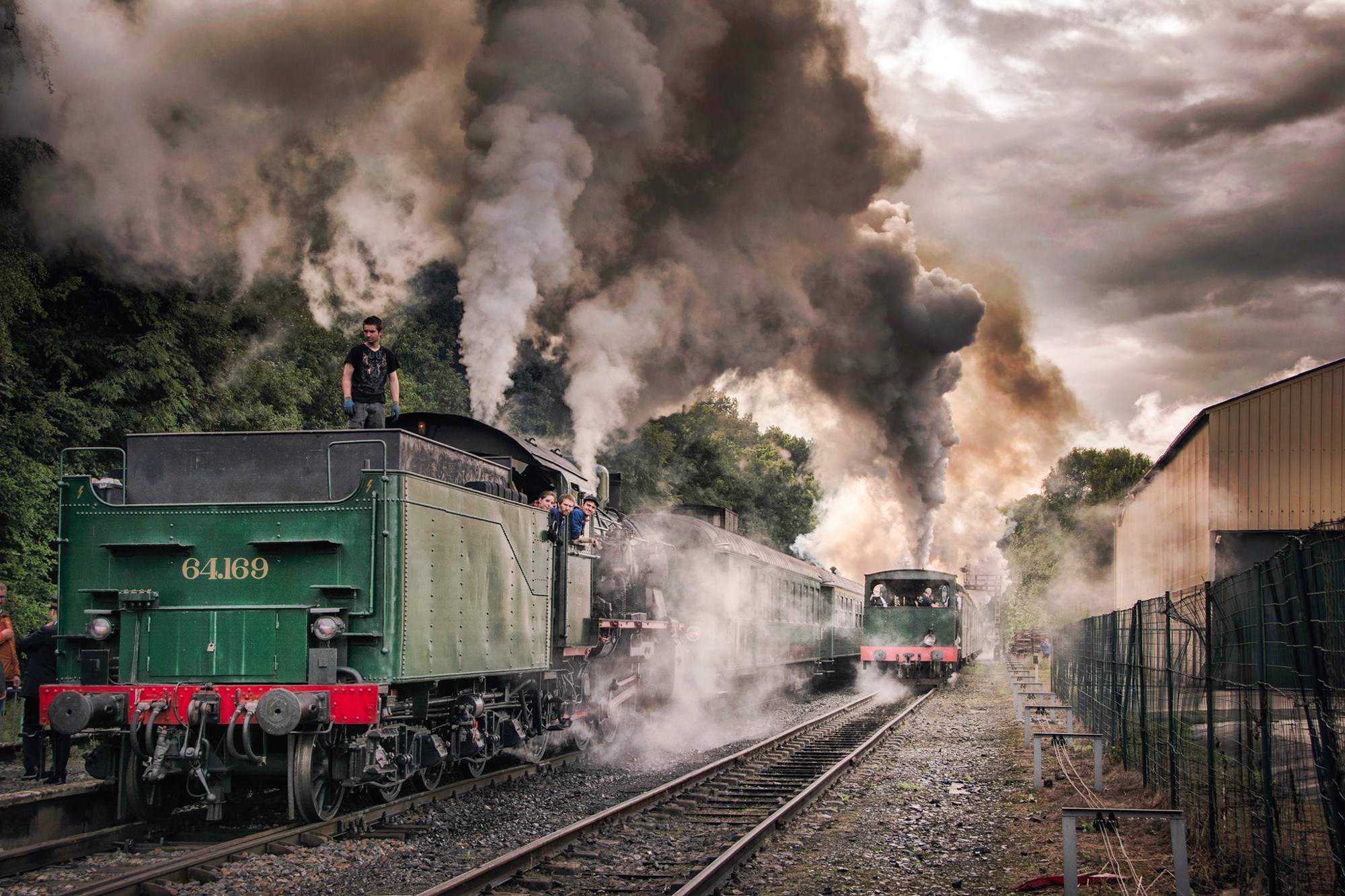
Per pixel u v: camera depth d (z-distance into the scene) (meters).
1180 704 9.73
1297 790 6.66
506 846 8.16
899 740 16.91
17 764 11.91
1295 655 6.33
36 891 6.75
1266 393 20.94
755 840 8.38
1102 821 9.13
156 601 8.47
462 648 9.50
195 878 7.03
